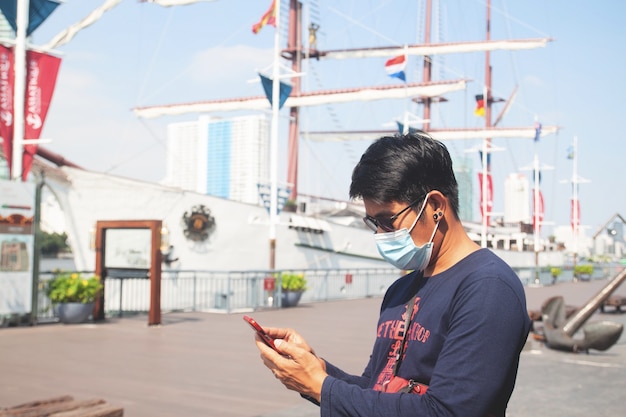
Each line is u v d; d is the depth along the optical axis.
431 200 2.04
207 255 23.33
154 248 13.88
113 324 13.88
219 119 45.16
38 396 6.88
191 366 8.82
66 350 10.20
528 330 1.90
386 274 27.73
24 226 13.10
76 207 21.02
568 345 10.60
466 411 1.75
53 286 13.78
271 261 22.78
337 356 9.97
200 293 20.80
